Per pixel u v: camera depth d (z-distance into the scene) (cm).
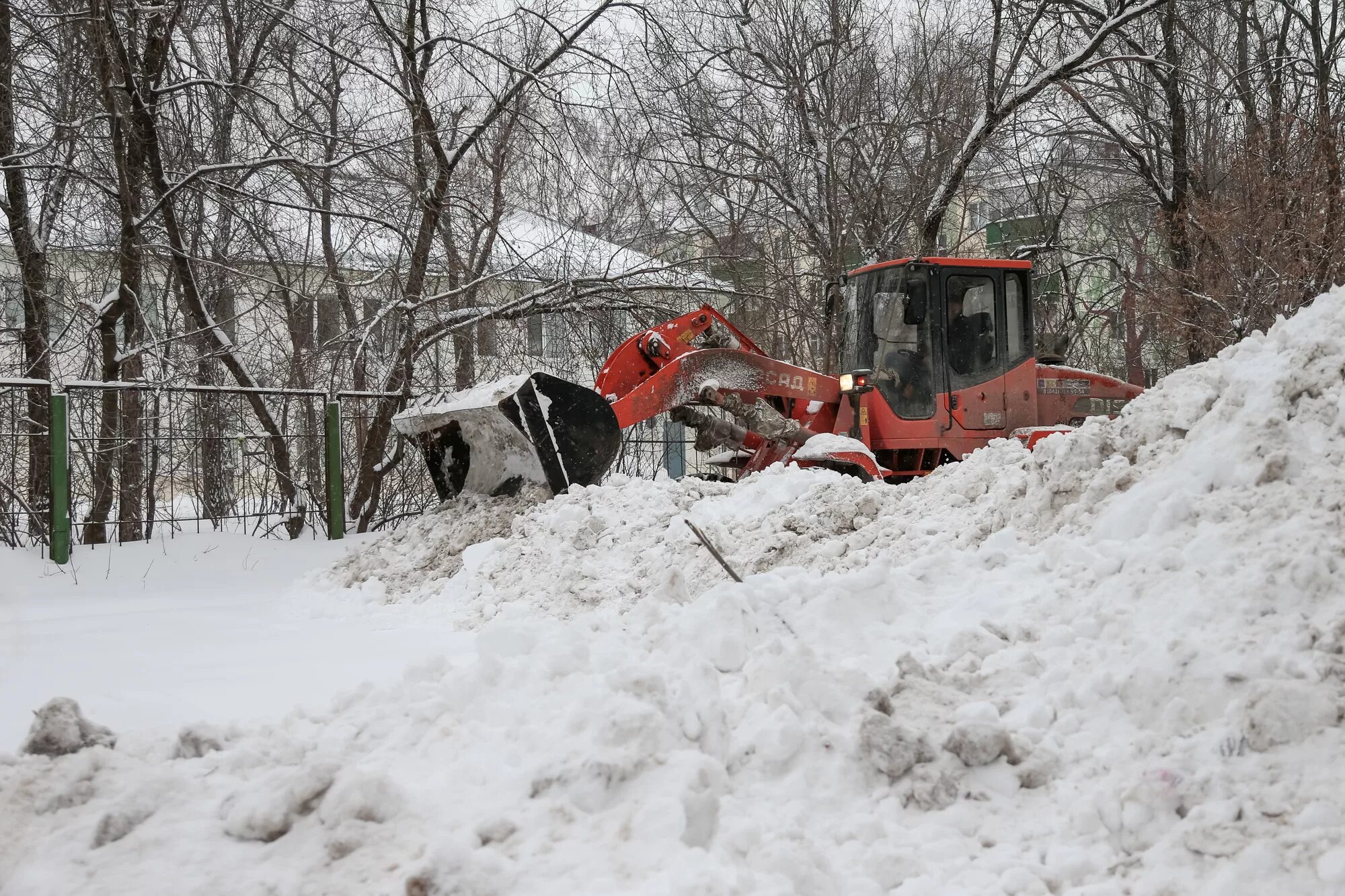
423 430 968
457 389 1251
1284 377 473
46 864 285
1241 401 487
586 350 1295
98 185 1077
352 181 1152
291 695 489
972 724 330
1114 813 300
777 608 483
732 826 296
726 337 1009
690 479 807
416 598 775
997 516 566
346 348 1212
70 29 1066
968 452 995
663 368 922
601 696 346
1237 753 305
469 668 401
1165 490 468
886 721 334
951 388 991
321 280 1391
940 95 1755
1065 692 370
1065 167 2055
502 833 288
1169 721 330
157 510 1040
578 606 665
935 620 476
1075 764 334
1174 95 1750
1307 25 1741
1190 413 512
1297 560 374
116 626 704
